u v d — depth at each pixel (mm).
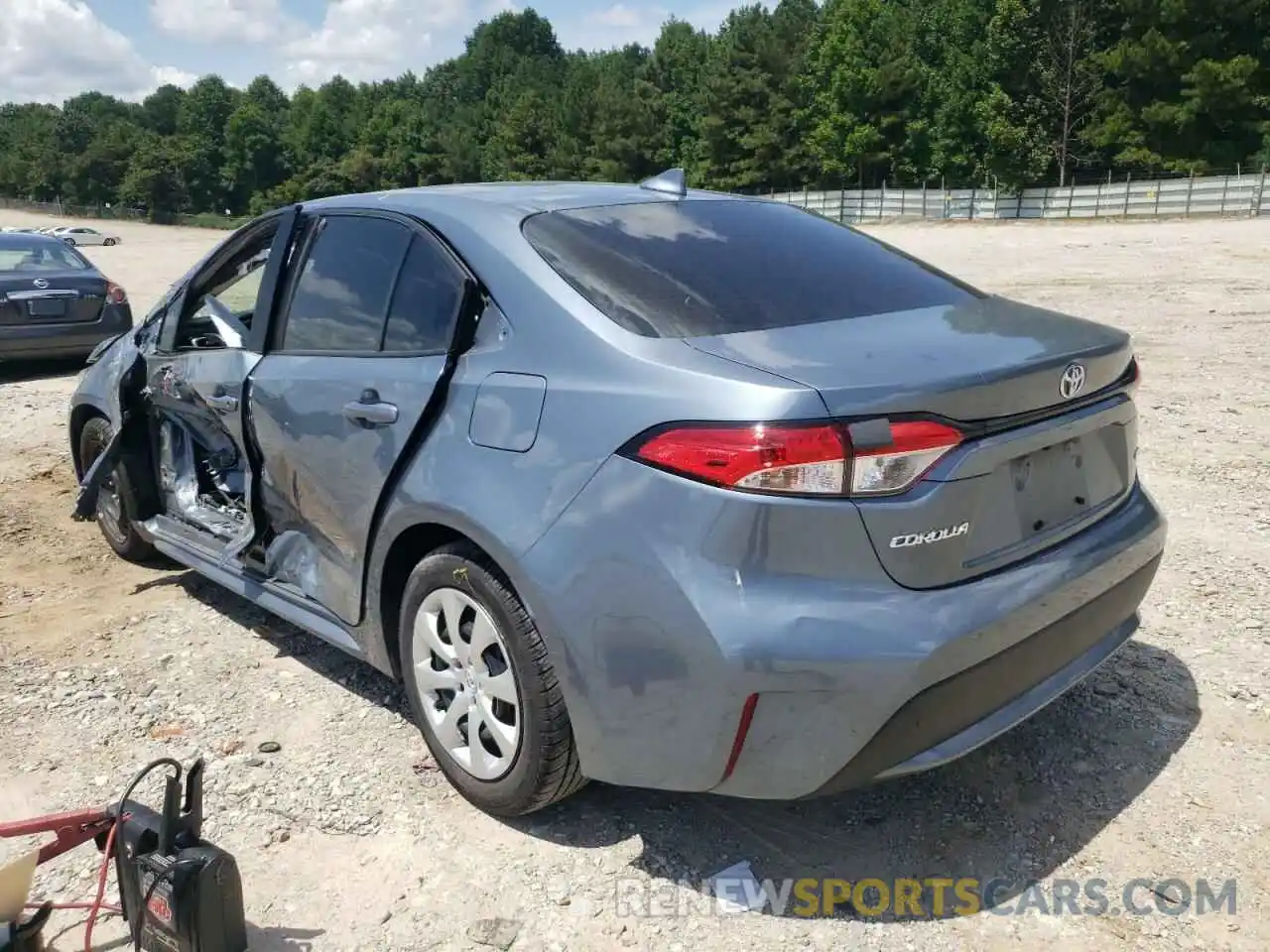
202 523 4516
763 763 2461
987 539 2592
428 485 2949
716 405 2436
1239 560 4805
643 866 2861
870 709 2379
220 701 3799
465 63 133375
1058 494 2818
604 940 2598
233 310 4441
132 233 84438
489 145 95688
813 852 2912
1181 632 4129
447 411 2977
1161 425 7250
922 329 2834
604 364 2672
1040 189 51875
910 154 62688
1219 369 9125
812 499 2359
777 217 3662
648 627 2496
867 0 63438
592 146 83000
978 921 2641
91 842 3029
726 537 2393
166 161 114688
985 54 57219
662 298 2852
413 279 3293
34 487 6637
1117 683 3746
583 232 3129
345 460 3299
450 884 2803
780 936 2602
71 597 4816
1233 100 51500
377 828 3035
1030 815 3045
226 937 2459
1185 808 3047
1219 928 2588
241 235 4262
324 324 3584
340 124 115938
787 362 2510
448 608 3014
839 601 2379
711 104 68750
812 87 66000
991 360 2605
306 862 2900
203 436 4496
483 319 3016
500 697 2885
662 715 2527
